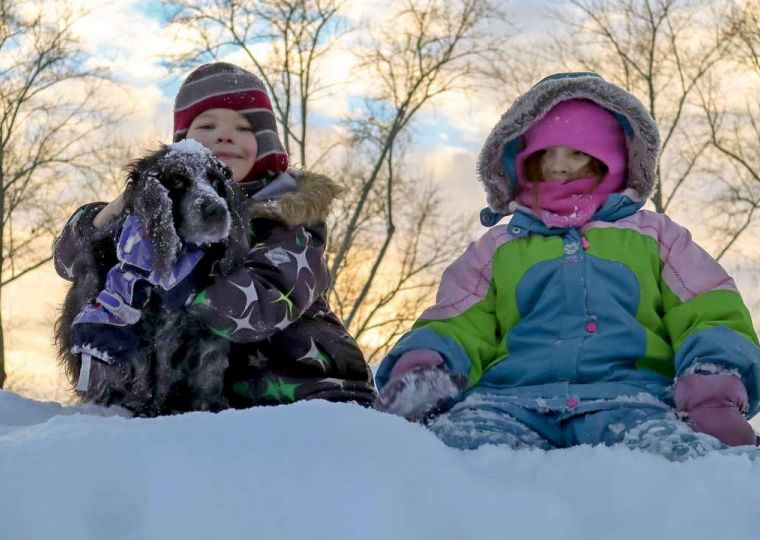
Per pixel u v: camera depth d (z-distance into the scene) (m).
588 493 1.80
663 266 2.81
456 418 2.57
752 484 1.78
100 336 2.79
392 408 2.59
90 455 1.74
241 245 2.88
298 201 3.06
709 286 2.70
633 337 2.69
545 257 2.88
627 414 2.50
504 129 3.11
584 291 2.78
